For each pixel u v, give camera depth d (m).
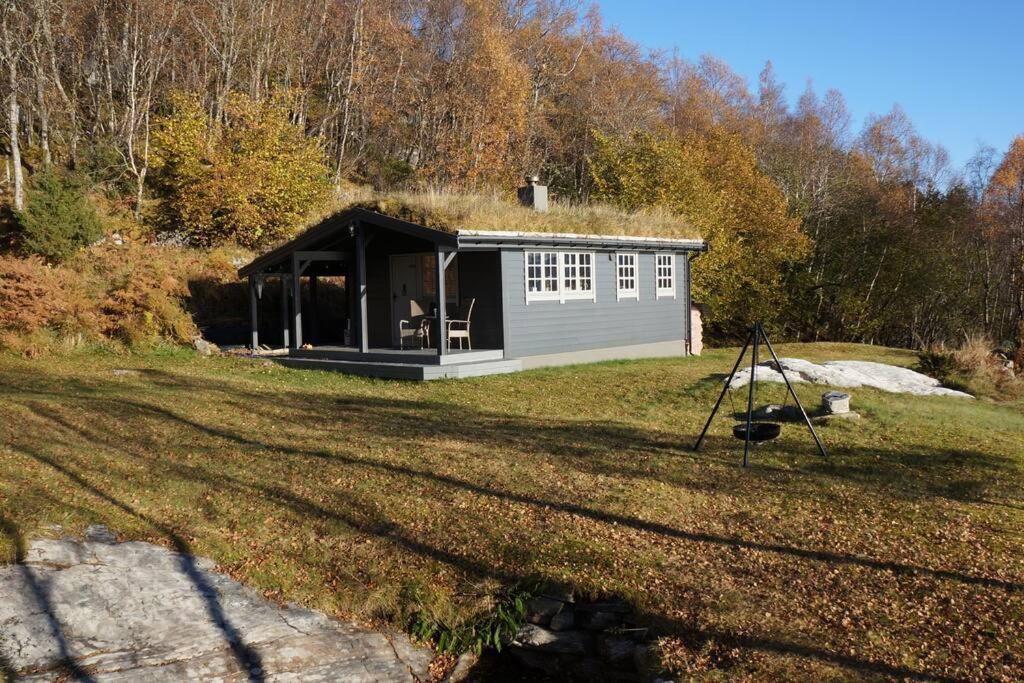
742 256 35.00
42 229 22.16
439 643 6.70
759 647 5.98
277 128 29.19
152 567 7.27
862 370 17.62
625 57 50.12
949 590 6.66
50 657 5.97
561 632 6.68
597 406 14.26
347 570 7.46
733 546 7.60
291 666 6.18
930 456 10.61
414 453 10.55
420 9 42.75
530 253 18.73
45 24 28.33
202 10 32.41
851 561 7.23
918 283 40.12
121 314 19.92
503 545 7.67
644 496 8.83
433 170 37.38
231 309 24.59
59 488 8.77
